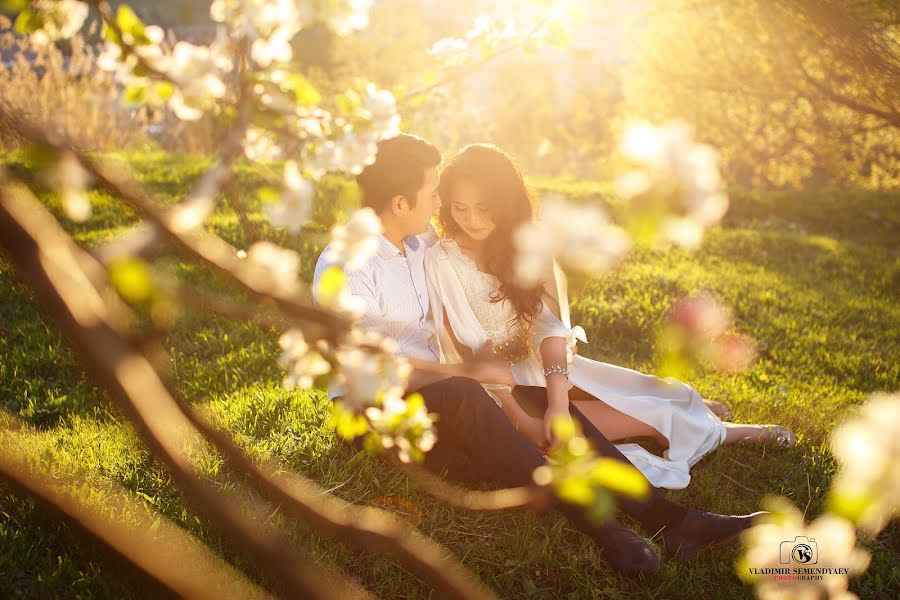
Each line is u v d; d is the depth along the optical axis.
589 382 3.17
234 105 1.12
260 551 0.85
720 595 2.41
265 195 1.17
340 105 1.26
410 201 2.77
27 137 0.84
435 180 2.79
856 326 5.70
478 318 2.95
